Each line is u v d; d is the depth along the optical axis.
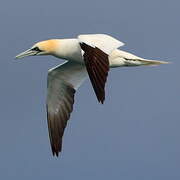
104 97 22.45
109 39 23.83
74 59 26.42
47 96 27.19
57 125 27.27
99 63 23.05
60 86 27.12
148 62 26.23
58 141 27.25
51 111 27.31
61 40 26.53
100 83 22.62
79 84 27.16
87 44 23.52
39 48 26.77
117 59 26.25
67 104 27.23
